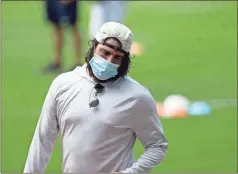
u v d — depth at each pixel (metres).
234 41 48.25
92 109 14.06
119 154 14.25
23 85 38.47
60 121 14.39
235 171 26.69
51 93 14.45
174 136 30.64
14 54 44.91
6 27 51.72
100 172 14.22
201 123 32.22
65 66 42.69
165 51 46.22
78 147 14.12
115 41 14.09
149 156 14.55
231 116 33.09
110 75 14.09
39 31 50.72
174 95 36.56
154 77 40.34
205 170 26.70
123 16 44.66
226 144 29.73
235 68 42.31
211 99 36.03
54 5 41.97
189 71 41.72
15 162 27.28
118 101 14.10
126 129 14.23
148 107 14.29
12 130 31.30
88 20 52.97
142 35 50.53
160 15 55.81
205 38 49.12
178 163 27.47
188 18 54.34
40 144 14.71
